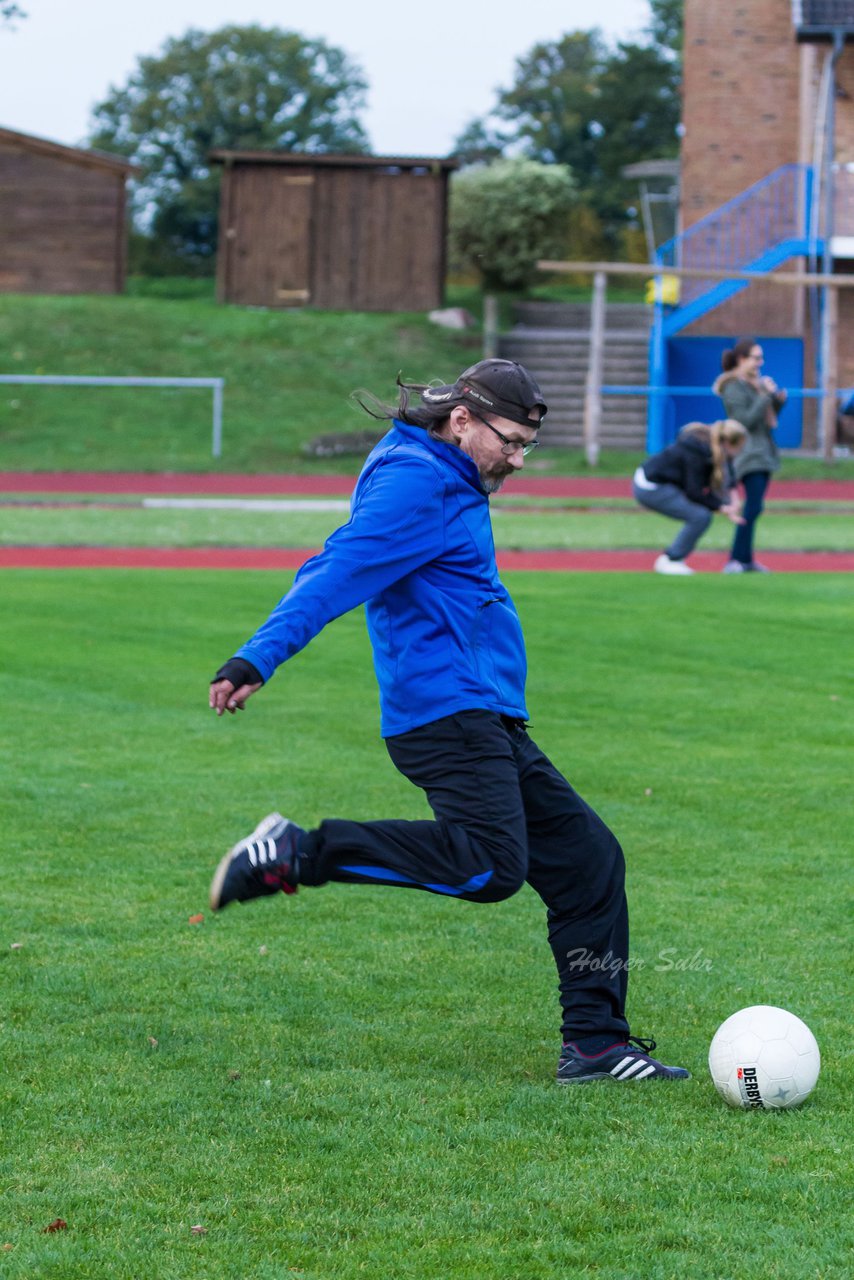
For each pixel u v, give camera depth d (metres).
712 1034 8.48
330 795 13.88
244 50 141.62
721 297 62.16
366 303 75.31
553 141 140.50
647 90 133.50
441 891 7.28
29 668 20.03
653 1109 7.42
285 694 18.84
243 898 7.12
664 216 85.19
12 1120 7.21
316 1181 6.58
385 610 7.49
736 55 67.00
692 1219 6.23
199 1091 7.58
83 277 76.00
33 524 38.91
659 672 20.12
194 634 22.67
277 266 75.31
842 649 21.80
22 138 74.56
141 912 10.63
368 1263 5.88
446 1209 6.33
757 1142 7.02
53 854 11.99
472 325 74.25
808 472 58.19
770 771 14.91
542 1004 8.98
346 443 62.00
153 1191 6.48
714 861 11.94
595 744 16.09
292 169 74.81
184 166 139.88
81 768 14.88
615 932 7.91
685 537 30.06
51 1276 5.79
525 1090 7.64
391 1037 8.40
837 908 10.76
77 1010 8.73
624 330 74.81
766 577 29.75
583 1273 5.79
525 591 27.48
